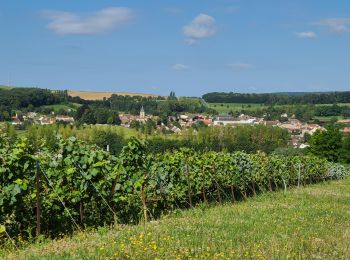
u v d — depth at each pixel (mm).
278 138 92812
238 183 25078
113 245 9938
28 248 10602
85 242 10664
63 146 13852
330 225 14516
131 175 15656
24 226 12250
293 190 29281
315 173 41312
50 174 13453
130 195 15773
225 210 17938
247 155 28109
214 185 23141
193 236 11492
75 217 13812
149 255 9117
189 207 20109
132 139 15703
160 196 17703
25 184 11602
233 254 9695
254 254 9734
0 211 11602
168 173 19016
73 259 8977
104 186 14492
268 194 26125
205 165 21797
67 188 13633
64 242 10891
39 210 11922
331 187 33281
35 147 14102
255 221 14828
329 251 10562
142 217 15688
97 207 14508
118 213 15102
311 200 22469
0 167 11641
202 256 9273
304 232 12922
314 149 82812
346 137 83250
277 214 16594
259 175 28562
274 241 11156
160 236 11172
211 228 13000
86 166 13906
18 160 11797
